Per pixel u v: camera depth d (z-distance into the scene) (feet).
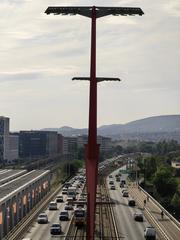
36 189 629.10
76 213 442.50
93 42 239.71
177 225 463.01
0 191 471.62
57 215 516.32
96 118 236.02
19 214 499.51
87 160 233.55
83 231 419.95
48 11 237.25
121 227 448.65
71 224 457.27
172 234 417.08
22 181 576.61
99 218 499.92
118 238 393.29
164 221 488.85
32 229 431.43
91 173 231.30
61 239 385.09
